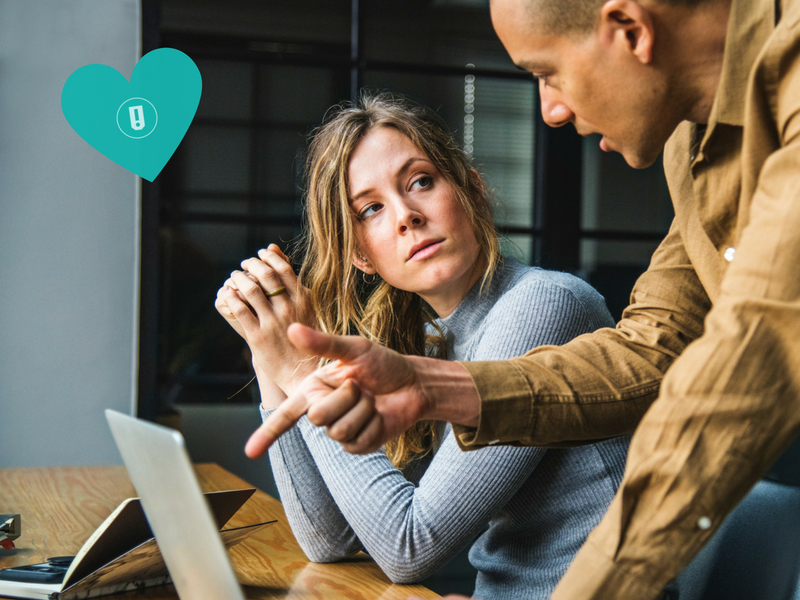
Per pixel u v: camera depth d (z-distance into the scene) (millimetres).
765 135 600
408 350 1242
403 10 3670
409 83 3689
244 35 3506
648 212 4008
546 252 3814
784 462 2662
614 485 990
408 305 1233
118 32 2965
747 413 495
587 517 984
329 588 878
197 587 637
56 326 2863
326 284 1150
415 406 676
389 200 1083
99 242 2918
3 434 2795
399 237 1081
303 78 3588
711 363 504
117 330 2932
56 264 2871
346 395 620
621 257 3959
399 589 879
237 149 3527
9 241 2824
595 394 759
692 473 501
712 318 527
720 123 661
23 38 2855
